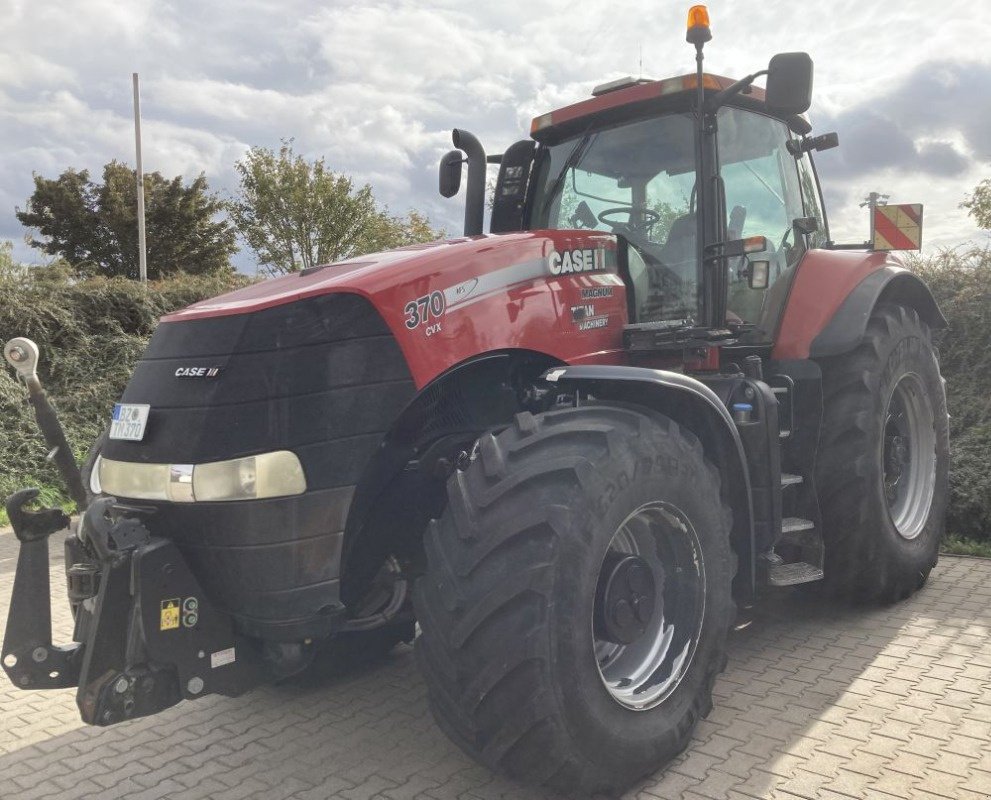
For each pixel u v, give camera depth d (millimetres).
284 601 2359
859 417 3760
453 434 2842
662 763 2525
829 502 3789
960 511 5070
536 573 2248
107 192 30062
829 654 3438
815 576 3531
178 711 3182
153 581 2307
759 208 3795
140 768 2756
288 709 3166
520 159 3930
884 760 2572
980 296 6039
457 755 2758
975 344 6023
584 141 3764
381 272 2598
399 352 2539
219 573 2389
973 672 3199
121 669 2307
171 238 30734
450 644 2275
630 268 3438
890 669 3260
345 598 2658
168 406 2465
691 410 2881
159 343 2611
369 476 2521
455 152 4008
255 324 2416
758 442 3162
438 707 2361
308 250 24125
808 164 4320
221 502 2352
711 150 3344
